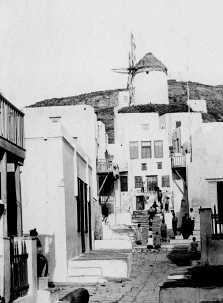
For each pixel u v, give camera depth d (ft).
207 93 361.51
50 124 63.16
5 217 34.37
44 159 62.95
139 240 112.16
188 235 112.98
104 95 345.92
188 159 153.58
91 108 144.05
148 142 175.94
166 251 94.48
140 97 282.56
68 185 66.59
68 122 144.25
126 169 174.60
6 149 36.73
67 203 64.80
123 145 177.99
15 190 40.88
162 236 110.22
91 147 144.46
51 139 63.00
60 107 144.15
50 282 57.16
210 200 83.82
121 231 126.31
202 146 131.34
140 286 55.26
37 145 63.16
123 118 186.70
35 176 62.85
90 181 93.86
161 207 148.46
